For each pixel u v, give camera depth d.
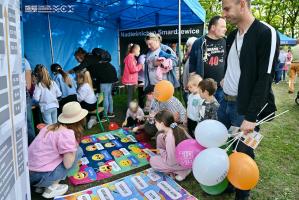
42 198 2.63
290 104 6.73
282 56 11.33
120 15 7.59
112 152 3.63
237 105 2.07
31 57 5.68
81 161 3.36
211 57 3.64
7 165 1.00
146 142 4.00
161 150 3.02
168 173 2.97
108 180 2.94
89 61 5.10
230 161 1.84
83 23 6.86
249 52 1.91
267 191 2.72
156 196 2.61
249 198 2.59
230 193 2.65
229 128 2.32
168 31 7.36
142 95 6.00
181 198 2.57
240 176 1.76
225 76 2.32
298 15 19.33
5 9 0.97
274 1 18.83
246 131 1.94
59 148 2.49
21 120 1.17
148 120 4.02
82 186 2.82
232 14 1.92
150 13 6.88
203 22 6.99
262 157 3.50
